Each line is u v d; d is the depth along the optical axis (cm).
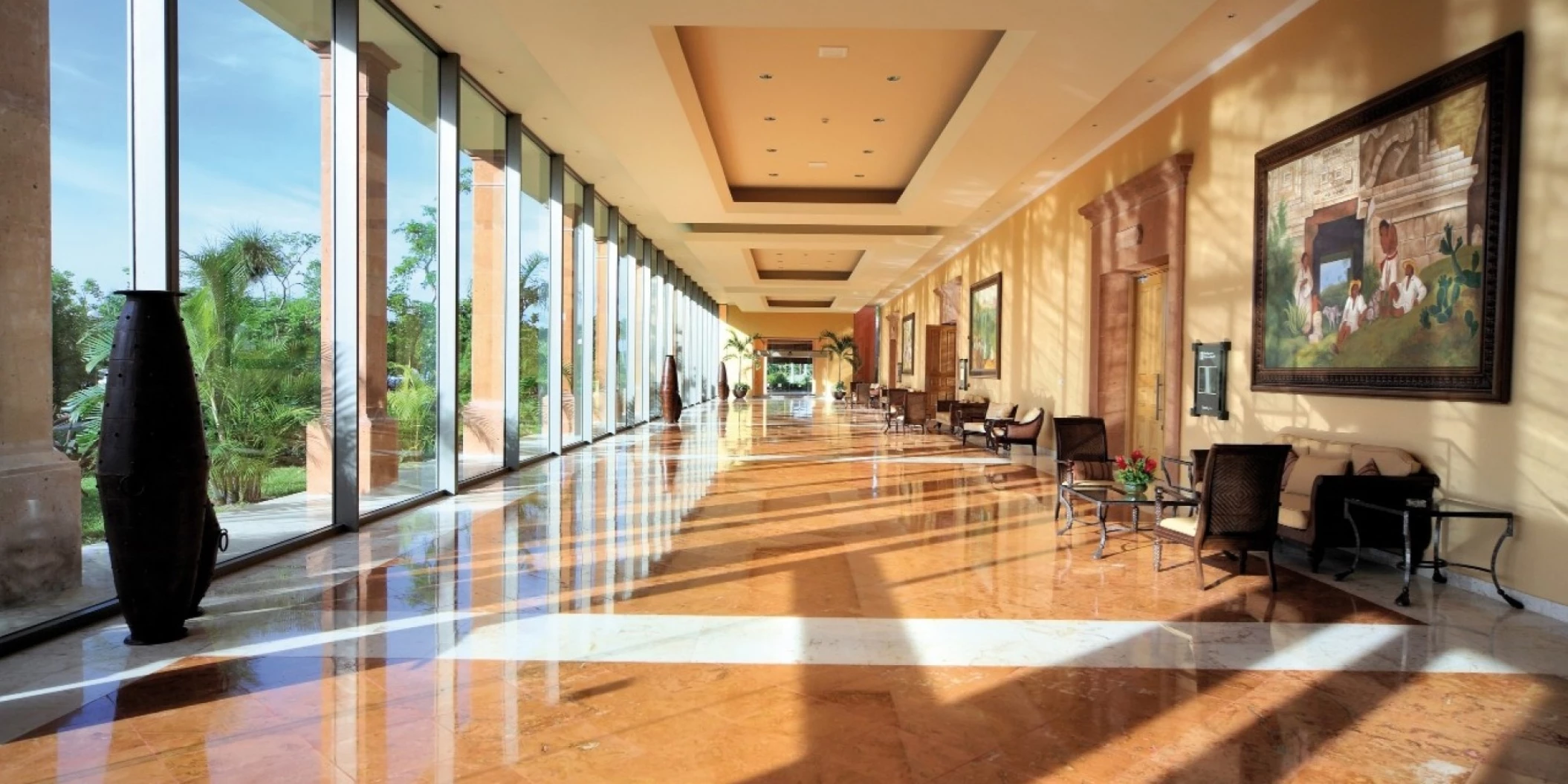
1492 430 520
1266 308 754
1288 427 727
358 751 300
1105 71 762
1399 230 588
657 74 794
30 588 422
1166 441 942
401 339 798
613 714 335
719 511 821
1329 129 662
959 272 2012
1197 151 884
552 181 1258
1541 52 486
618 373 1794
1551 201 480
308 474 649
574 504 852
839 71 901
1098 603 504
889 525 756
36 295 424
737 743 310
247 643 415
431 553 619
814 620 466
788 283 2773
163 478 403
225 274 539
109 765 287
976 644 426
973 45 827
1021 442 1367
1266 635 445
